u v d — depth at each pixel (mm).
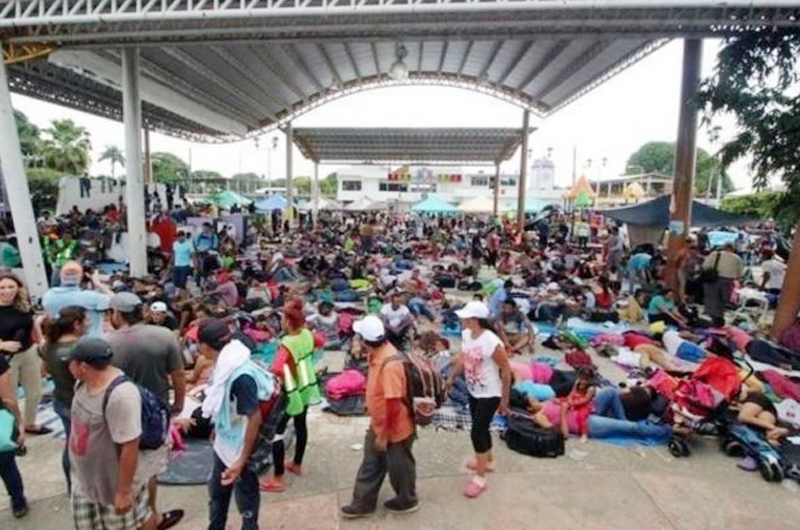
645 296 11328
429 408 4062
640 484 4547
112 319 3822
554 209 37844
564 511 4121
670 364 7750
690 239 12992
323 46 16453
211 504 3387
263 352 7637
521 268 15086
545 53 16734
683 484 4566
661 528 3943
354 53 18234
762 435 5129
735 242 20375
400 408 3814
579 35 10188
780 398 6250
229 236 16703
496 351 4203
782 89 9422
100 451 2812
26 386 5008
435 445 5199
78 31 9609
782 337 9070
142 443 2980
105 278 10164
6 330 4770
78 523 2934
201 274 12633
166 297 8492
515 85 21781
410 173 46219
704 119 10125
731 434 5125
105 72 14633
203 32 9531
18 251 10703
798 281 9109
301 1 8352
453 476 4613
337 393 6059
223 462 3281
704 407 5070
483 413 4246
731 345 8281
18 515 3875
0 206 17016
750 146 9492
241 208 27984
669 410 5453
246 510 3414
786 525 4020
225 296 9797
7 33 9633
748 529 3963
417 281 11617
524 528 3896
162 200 22000
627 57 14922
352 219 32500
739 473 4781
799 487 4551
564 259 16188
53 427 5273
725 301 10742
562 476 4645
